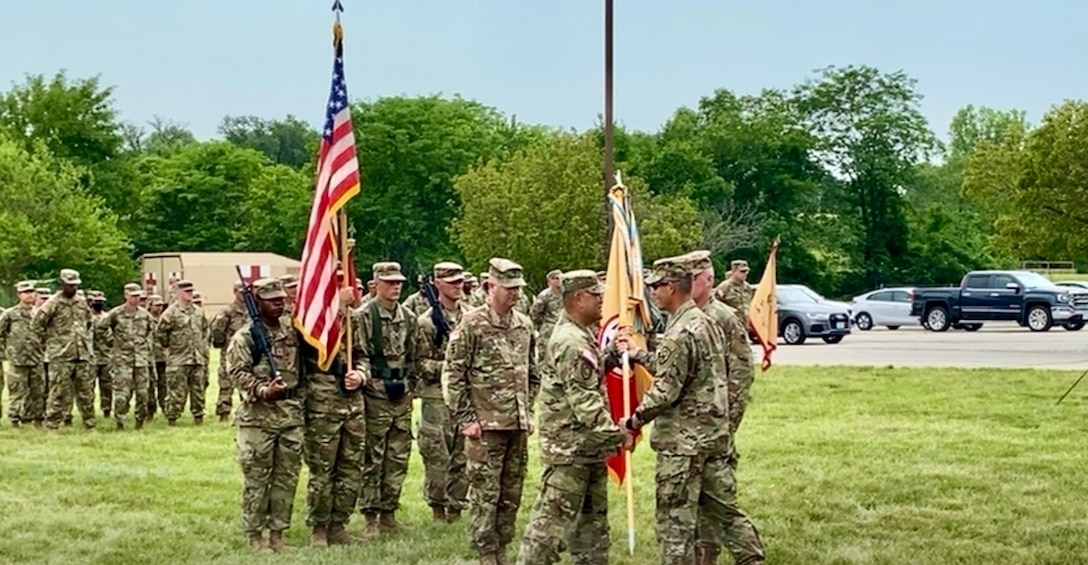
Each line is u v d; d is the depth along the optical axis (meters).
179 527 11.06
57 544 10.38
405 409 10.86
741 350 9.71
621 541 10.37
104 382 20.66
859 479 12.91
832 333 35.62
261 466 10.02
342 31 10.57
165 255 50.97
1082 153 32.06
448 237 68.38
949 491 12.25
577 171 44.78
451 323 11.04
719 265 65.69
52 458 15.77
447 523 11.10
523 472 9.46
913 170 77.75
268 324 10.08
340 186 10.36
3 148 56.84
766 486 12.59
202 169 80.69
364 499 10.73
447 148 69.12
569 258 43.81
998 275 40.75
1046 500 11.78
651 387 8.07
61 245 57.16
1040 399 19.69
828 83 75.56
